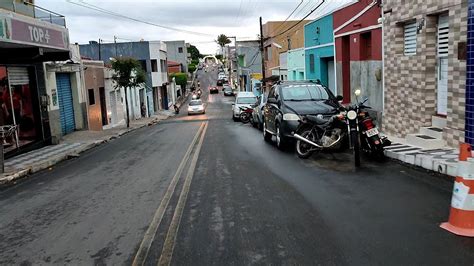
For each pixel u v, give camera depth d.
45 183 9.96
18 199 8.41
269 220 5.98
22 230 6.29
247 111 26.53
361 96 16.27
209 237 5.45
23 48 14.70
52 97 18.55
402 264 4.38
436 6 10.37
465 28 9.23
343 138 10.38
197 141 16.67
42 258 5.12
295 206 6.58
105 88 30.20
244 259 4.71
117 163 12.27
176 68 89.56
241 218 6.14
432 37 10.94
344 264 4.45
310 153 10.74
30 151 15.64
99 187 8.96
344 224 5.64
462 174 5.22
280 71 38.03
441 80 10.87
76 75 23.05
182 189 8.17
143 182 9.15
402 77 12.32
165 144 16.45
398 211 6.06
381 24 13.99
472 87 8.92
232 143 15.14
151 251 5.10
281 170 9.46
